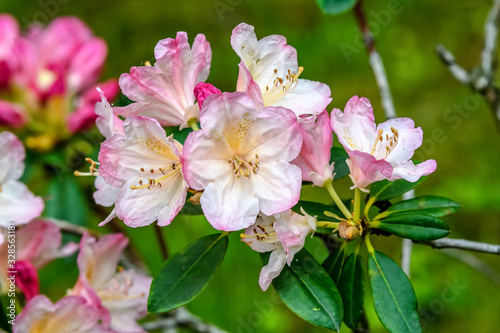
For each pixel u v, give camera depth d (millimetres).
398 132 889
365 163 858
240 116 844
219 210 844
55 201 1107
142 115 880
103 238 952
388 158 882
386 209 916
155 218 859
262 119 847
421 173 866
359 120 878
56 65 1098
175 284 890
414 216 884
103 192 897
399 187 911
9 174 952
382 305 881
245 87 855
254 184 852
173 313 1081
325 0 1092
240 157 855
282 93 888
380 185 914
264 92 889
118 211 856
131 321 968
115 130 866
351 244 971
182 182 865
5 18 1121
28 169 1081
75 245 966
